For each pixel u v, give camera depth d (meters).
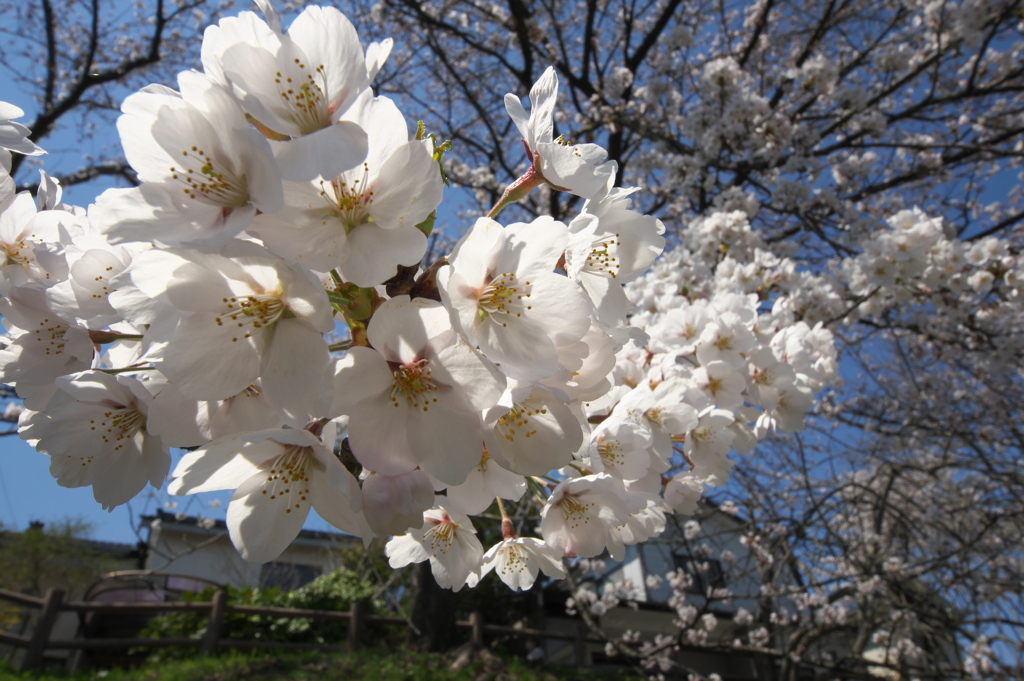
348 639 7.35
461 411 1.02
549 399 1.13
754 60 10.03
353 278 0.95
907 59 7.75
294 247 0.94
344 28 1.01
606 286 1.34
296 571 12.19
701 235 5.14
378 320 0.98
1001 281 5.30
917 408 7.96
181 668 6.29
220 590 7.29
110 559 12.46
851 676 7.34
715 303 2.60
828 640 9.71
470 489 1.30
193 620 7.89
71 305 1.12
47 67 8.60
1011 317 6.95
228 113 0.96
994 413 7.30
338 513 1.13
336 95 1.01
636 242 1.41
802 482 8.52
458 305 1.05
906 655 8.02
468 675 6.78
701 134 6.82
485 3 9.27
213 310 1.01
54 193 1.47
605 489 1.46
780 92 9.03
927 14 8.14
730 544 10.74
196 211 0.96
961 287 5.30
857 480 8.63
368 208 1.00
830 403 8.41
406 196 0.99
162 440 1.11
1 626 10.50
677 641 6.80
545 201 9.16
